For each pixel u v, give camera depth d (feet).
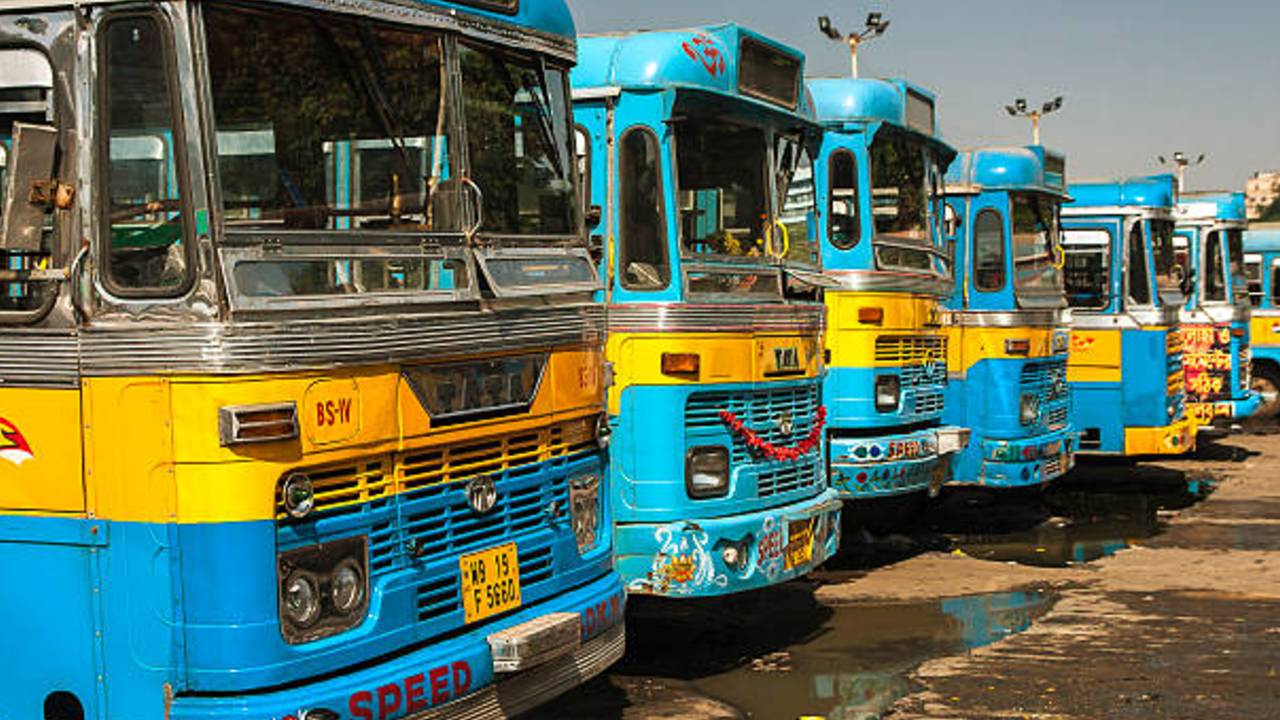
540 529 18.04
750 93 26.21
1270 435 66.39
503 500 17.28
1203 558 36.45
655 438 24.00
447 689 15.51
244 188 14.20
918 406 34.94
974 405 40.22
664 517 23.99
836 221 33.73
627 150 24.40
